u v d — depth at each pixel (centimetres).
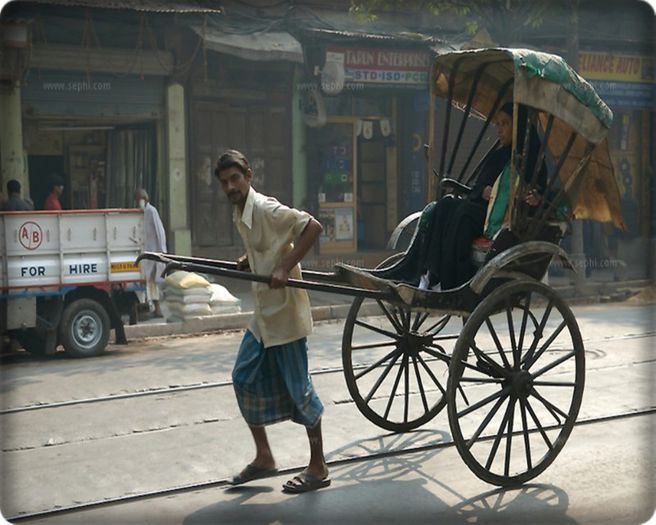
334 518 500
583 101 568
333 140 1712
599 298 1448
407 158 1783
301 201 1650
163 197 1516
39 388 815
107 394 787
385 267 660
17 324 959
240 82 1575
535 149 612
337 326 1175
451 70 639
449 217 612
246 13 1531
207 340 1100
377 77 1611
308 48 1580
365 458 607
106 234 1011
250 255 541
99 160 1545
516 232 574
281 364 540
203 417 706
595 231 1753
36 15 1373
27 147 1434
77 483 558
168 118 1495
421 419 667
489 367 552
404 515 504
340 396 763
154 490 545
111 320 1022
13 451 623
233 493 544
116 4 1373
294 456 608
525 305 575
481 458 605
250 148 1605
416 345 661
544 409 719
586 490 544
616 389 782
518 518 500
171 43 1483
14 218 955
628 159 1906
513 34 1449
